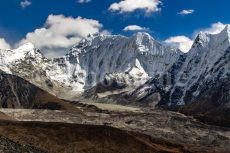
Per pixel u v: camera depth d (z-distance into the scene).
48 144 183.00
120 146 194.38
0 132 187.12
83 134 198.50
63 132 197.75
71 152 180.50
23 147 90.88
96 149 187.38
